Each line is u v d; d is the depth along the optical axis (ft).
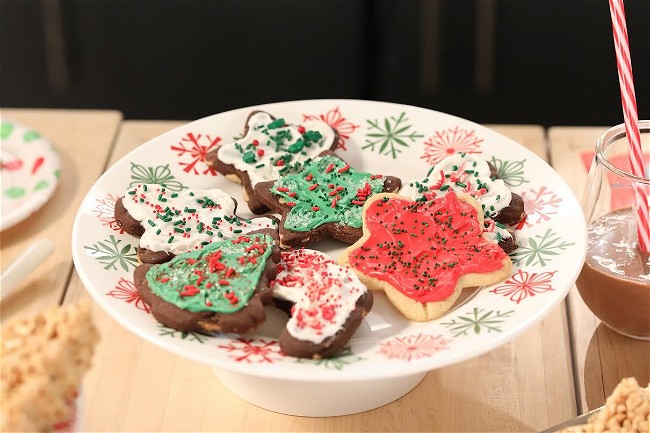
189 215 2.12
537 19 3.99
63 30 4.09
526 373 2.06
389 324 1.94
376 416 1.97
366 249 2.05
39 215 2.49
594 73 4.10
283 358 1.78
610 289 2.06
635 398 1.72
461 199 2.13
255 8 4.02
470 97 4.22
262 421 1.96
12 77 4.22
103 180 2.21
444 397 2.01
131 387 2.03
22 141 2.67
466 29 4.03
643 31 3.95
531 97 4.20
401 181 2.30
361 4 4.00
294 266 2.00
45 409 1.53
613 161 2.19
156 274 1.93
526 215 2.15
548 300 1.88
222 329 1.83
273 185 2.22
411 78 4.19
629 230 2.13
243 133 2.39
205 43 4.11
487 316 1.87
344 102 2.46
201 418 1.97
